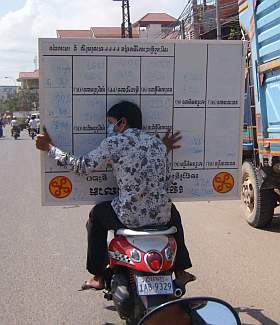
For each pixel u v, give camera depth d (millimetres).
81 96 4375
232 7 24141
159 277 3729
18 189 12938
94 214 4191
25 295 5395
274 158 7309
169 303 2934
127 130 4090
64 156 4152
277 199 8039
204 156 4609
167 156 4262
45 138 4324
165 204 3998
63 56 4324
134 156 3967
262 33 7395
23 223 8797
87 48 4340
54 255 6789
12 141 38500
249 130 8453
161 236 3865
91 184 4398
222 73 4551
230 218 8945
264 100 7473
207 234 7754
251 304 5094
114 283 4016
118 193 4359
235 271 6031
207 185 4645
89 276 5945
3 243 7441
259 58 7543
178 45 4449
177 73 4480
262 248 6973
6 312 4973
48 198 4375
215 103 4570
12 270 6191
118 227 4035
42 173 4352
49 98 4344
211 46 4500
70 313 4934
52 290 5520
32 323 4723
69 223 8750
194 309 2963
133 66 4414
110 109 4203
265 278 5801
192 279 4301
